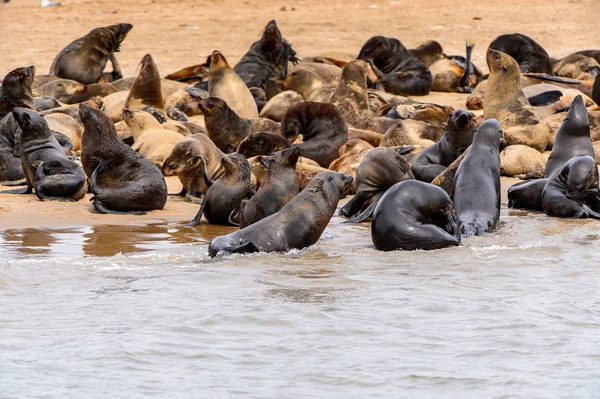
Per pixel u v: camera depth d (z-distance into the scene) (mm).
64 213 47562
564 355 26953
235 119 66062
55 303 30953
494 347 27531
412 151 58719
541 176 60219
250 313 30109
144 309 30469
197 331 28594
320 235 39781
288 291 32656
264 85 93312
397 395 24281
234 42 127625
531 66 101375
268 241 38000
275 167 42781
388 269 35812
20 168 57844
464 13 149500
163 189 49625
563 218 47250
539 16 148000
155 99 77938
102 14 151000
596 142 64250
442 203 39750
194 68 96062
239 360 26469
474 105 83750
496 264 36875
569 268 36531
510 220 46531
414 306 31172
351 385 24875
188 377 25281
